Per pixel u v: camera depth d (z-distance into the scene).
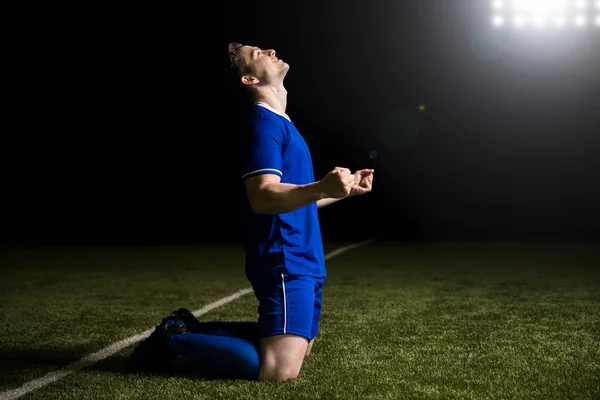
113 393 2.31
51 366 2.73
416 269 6.45
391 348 3.00
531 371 2.58
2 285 5.42
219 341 2.43
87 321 3.78
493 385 2.38
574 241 10.15
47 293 4.95
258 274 2.42
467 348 3.00
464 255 7.95
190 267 6.82
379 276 5.89
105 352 2.99
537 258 7.50
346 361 2.74
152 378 2.49
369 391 2.30
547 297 4.59
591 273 6.02
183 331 2.52
